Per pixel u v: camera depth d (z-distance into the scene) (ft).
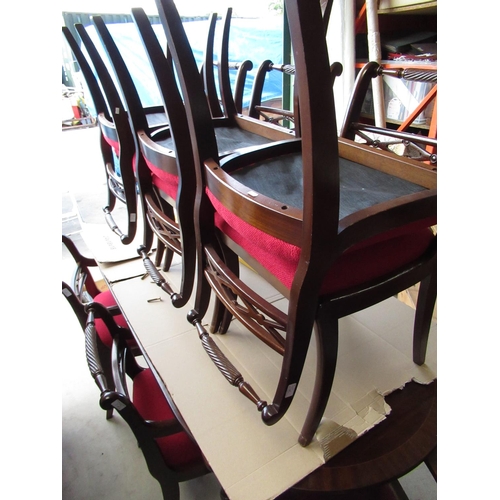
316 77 1.25
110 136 4.33
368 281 2.11
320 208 1.53
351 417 2.60
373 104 5.74
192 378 3.00
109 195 5.50
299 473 2.31
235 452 2.43
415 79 3.06
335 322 2.08
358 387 2.83
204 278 3.02
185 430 2.68
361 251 2.15
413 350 2.97
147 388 3.66
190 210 3.00
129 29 7.43
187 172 2.79
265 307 2.19
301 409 2.69
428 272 2.39
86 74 4.37
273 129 3.58
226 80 4.09
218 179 2.10
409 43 5.19
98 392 4.90
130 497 3.75
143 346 3.37
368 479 2.27
